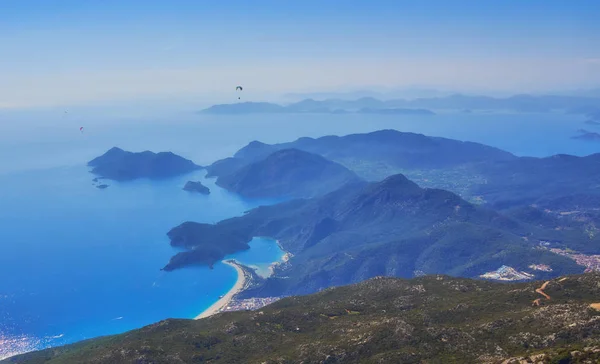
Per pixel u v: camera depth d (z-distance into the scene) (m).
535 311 158.88
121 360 169.88
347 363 152.88
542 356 125.19
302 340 177.62
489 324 158.38
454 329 159.50
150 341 185.00
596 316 144.25
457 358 143.12
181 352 174.12
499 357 137.88
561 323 146.75
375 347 158.12
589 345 129.25
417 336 158.75
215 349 178.62
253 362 161.12
